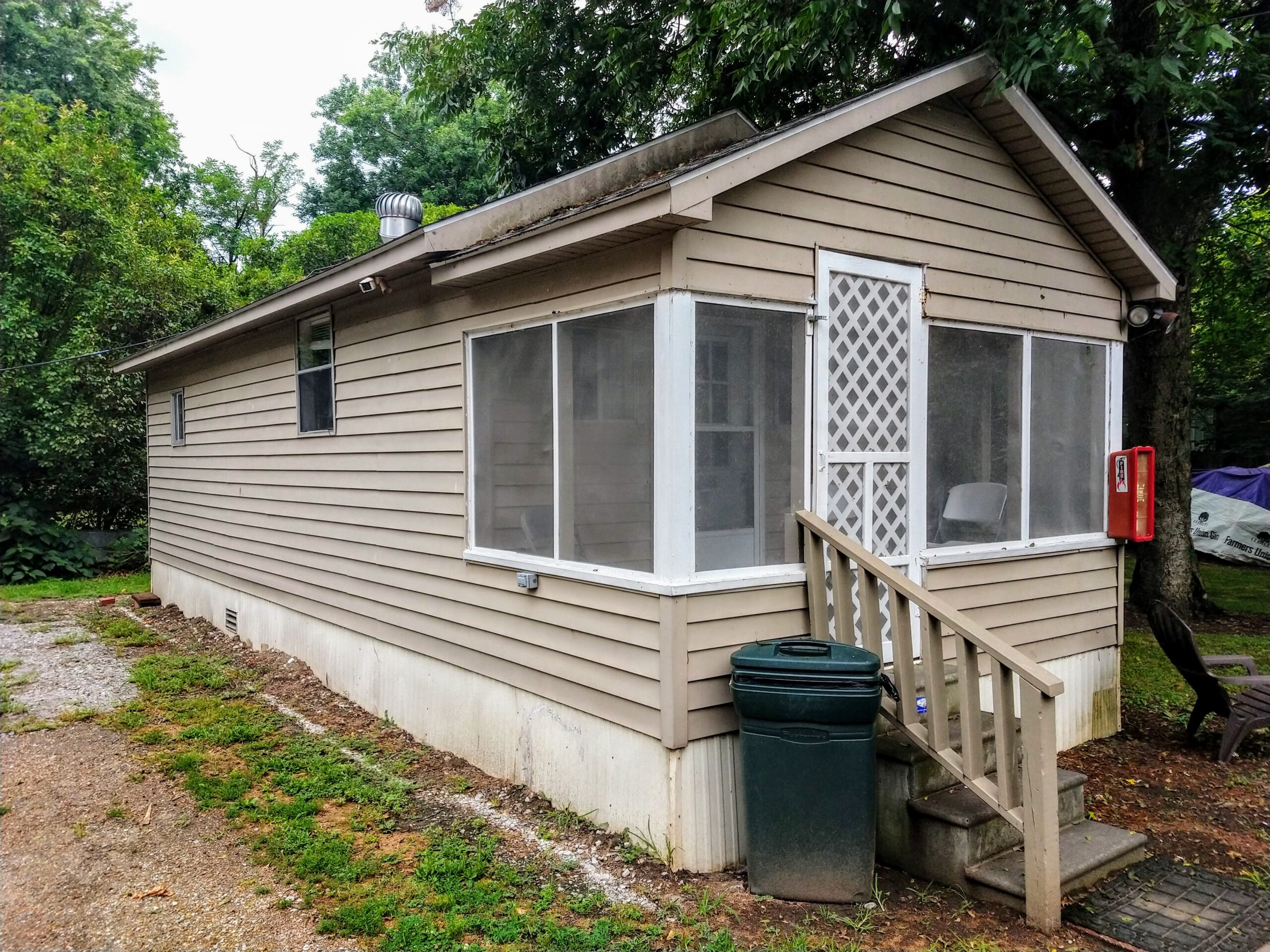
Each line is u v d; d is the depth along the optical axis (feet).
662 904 11.47
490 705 16.79
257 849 13.50
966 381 16.42
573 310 14.10
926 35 21.91
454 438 17.61
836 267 14.10
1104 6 18.19
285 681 24.03
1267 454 58.59
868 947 10.36
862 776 11.36
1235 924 11.07
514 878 12.29
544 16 35.35
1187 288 28.68
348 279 19.34
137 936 10.89
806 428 13.79
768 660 11.44
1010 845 12.44
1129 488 19.13
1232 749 17.52
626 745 13.26
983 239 16.53
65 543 46.83
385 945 10.53
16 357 48.14
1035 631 17.76
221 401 30.40
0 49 73.41
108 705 22.02
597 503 13.78
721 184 11.67
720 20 25.38
